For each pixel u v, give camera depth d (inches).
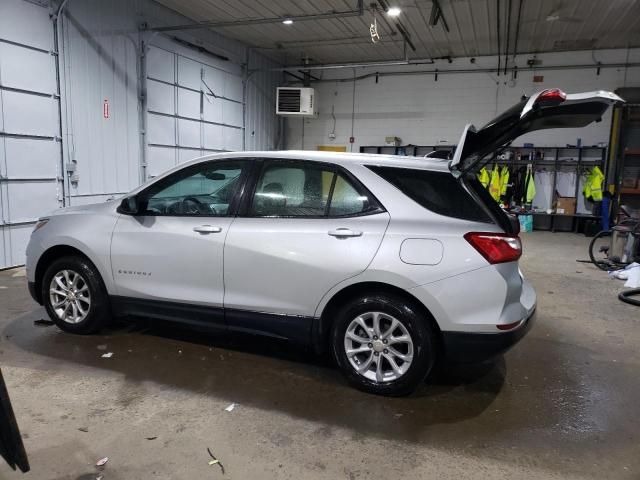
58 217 159.8
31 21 264.7
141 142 355.3
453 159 123.7
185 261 137.3
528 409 118.8
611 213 459.2
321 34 442.9
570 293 237.9
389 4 357.7
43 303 161.9
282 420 109.6
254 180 134.1
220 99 448.1
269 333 131.7
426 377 125.7
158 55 364.8
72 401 115.0
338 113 573.3
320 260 121.5
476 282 111.7
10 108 257.6
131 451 95.8
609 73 481.4
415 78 540.1
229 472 90.4
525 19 391.5
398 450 99.2
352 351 123.0
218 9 375.6
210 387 125.0
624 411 119.4
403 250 115.0
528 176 487.8
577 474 93.1
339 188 125.3
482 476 91.5
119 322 171.8
